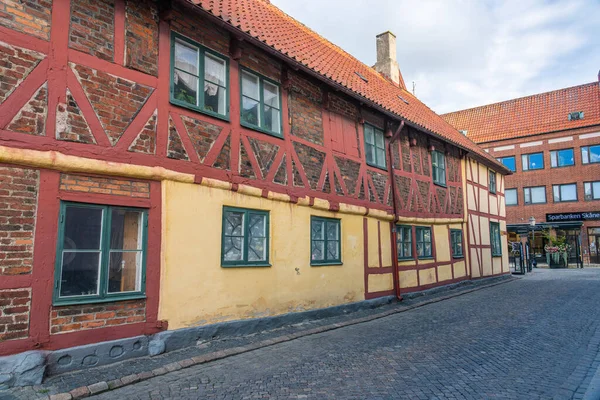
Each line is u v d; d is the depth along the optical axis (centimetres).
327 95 959
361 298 1007
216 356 595
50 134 502
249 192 734
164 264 603
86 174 533
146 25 616
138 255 582
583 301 1141
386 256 1116
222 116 706
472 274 1593
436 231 1385
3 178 468
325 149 935
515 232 2691
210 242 670
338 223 962
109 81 563
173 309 610
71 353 500
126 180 573
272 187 786
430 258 1325
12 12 486
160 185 609
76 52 534
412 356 615
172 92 635
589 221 2880
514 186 3222
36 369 464
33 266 480
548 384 499
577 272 2200
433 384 496
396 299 1127
